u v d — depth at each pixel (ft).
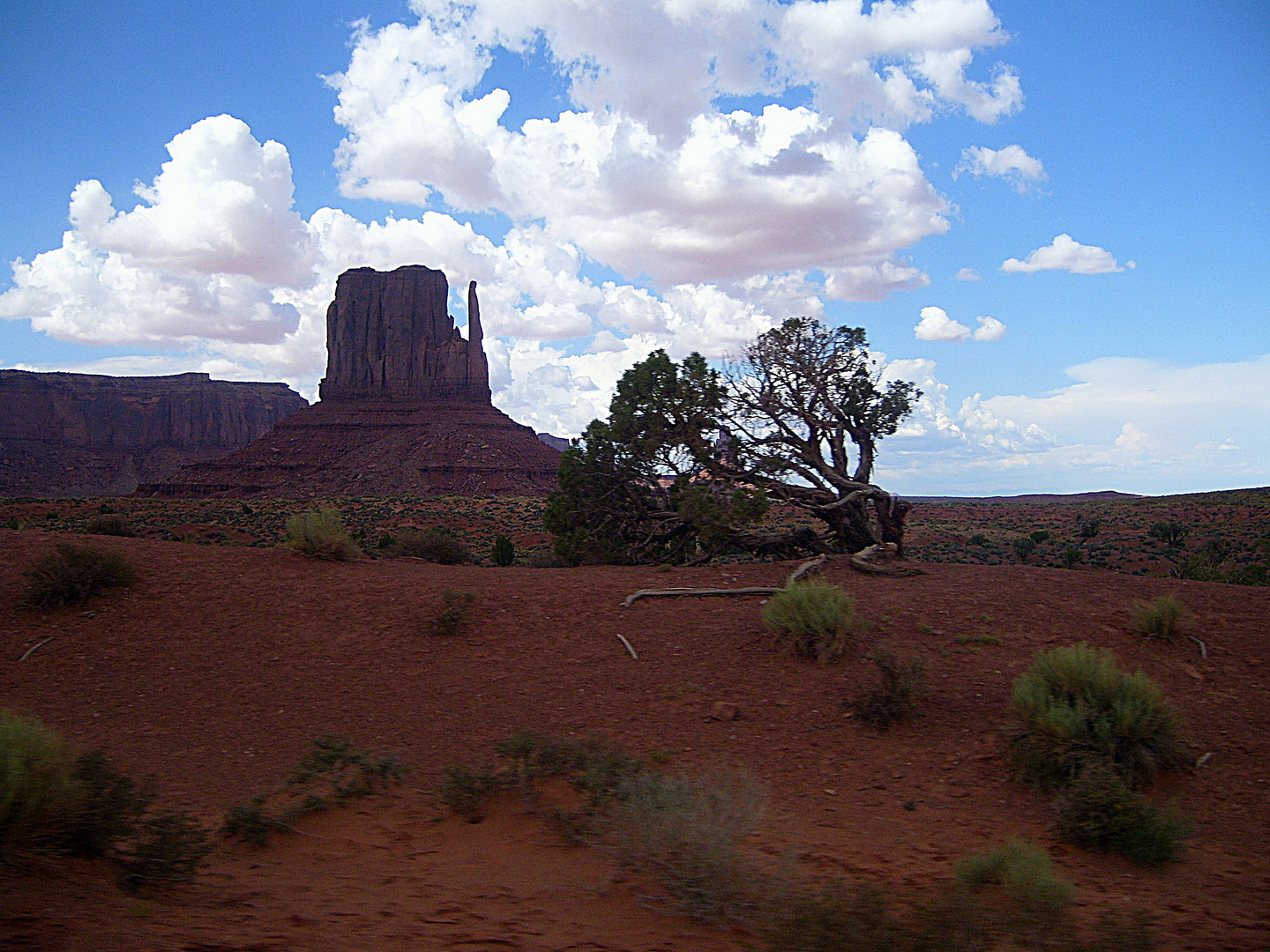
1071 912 18.65
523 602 47.80
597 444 73.87
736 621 44.96
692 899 17.26
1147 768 28.60
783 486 66.64
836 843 23.79
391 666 40.04
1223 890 21.57
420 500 351.87
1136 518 244.83
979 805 27.55
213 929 15.20
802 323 68.18
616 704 35.83
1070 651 32.73
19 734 18.43
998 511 318.86
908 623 44.11
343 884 19.10
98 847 18.72
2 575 47.75
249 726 33.65
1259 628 42.63
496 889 18.89
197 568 51.55
